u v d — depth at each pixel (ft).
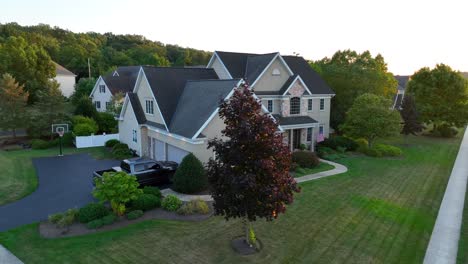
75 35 382.42
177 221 47.67
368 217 50.83
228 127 36.76
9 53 178.40
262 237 43.21
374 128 96.37
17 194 59.06
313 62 183.73
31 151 95.81
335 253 39.68
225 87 71.61
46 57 193.26
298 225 47.11
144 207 50.67
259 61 98.78
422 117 139.03
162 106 79.77
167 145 79.61
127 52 345.10
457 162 92.07
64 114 110.42
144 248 39.88
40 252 38.83
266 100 96.12
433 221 50.42
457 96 134.51
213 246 40.50
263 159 33.78
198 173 59.67
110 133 116.26
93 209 46.83
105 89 165.17
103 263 36.68
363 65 139.13
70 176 71.41
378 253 40.06
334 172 77.15
